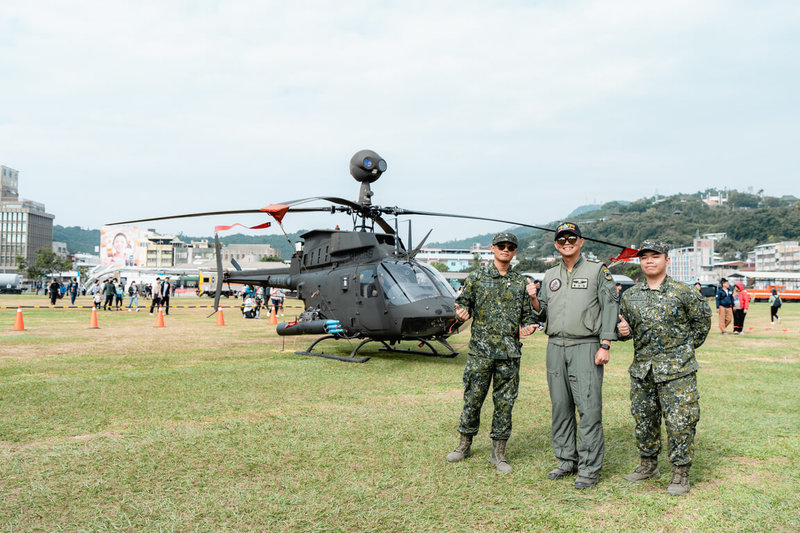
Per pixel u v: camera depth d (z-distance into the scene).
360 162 10.26
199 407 5.88
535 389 7.00
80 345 11.41
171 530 2.95
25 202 174.00
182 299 50.38
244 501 3.35
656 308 3.59
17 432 4.84
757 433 4.97
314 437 4.75
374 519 3.11
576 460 3.84
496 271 4.05
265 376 7.82
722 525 3.07
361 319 9.54
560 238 3.83
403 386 7.14
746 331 16.16
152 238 150.62
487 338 4.01
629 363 9.36
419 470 3.94
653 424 3.69
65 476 3.76
